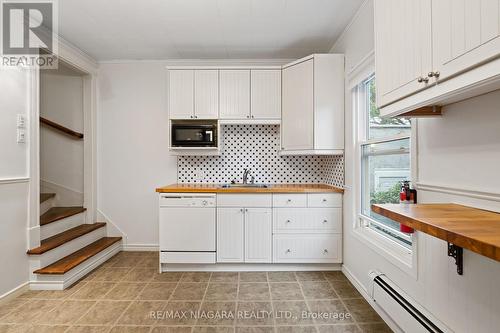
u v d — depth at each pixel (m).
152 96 3.75
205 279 2.83
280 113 3.33
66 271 2.61
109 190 3.78
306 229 3.02
